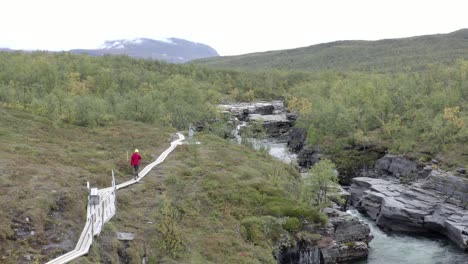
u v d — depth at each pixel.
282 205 48.88
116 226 33.53
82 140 66.62
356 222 51.38
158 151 64.94
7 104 80.38
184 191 47.69
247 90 189.00
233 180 53.94
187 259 33.56
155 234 34.78
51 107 79.88
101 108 87.50
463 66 112.44
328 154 93.81
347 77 180.38
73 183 38.72
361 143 92.00
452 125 79.44
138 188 44.81
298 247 44.53
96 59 170.25
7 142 54.00
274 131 135.62
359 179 76.25
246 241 41.34
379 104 100.06
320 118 106.75
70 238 28.16
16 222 27.88
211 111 114.44
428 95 102.25
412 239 58.31
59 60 149.88
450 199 62.81
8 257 24.47
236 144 80.56
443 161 72.25
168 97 111.31
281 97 186.00
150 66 184.88
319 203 52.72
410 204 62.53
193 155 63.72
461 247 54.25
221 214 44.88
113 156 58.25
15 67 110.56
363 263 48.81
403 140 84.81
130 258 29.42
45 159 47.19
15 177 35.91
